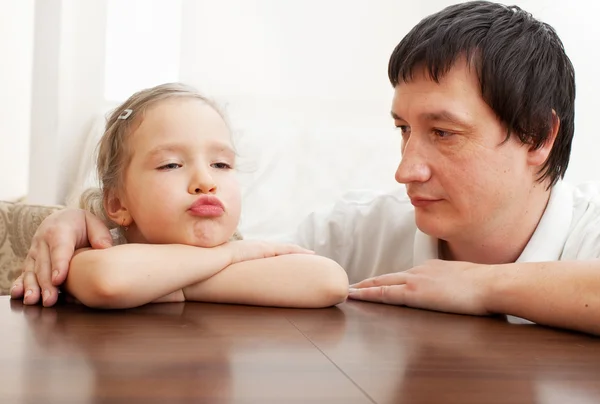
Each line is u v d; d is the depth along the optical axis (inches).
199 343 22.4
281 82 89.7
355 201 55.3
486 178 36.4
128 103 35.4
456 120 35.0
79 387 16.4
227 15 88.9
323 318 29.3
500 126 36.0
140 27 95.1
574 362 22.2
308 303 32.0
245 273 32.5
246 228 76.0
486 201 37.0
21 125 108.2
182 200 32.8
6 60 98.3
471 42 35.1
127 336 23.2
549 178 40.5
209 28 88.9
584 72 82.6
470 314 32.6
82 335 23.2
